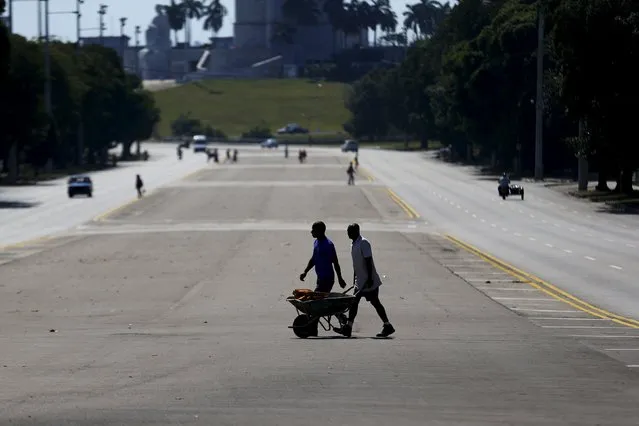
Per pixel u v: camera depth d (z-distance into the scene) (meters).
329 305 63.84
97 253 141.12
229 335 66.62
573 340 63.06
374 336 65.62
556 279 108.12
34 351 57.53
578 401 40.59
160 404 39.53
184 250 144.12
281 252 139.62
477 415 37.47
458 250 142.12
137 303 90.25
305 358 53.38
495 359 53.25
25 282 108.00
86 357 54.47
